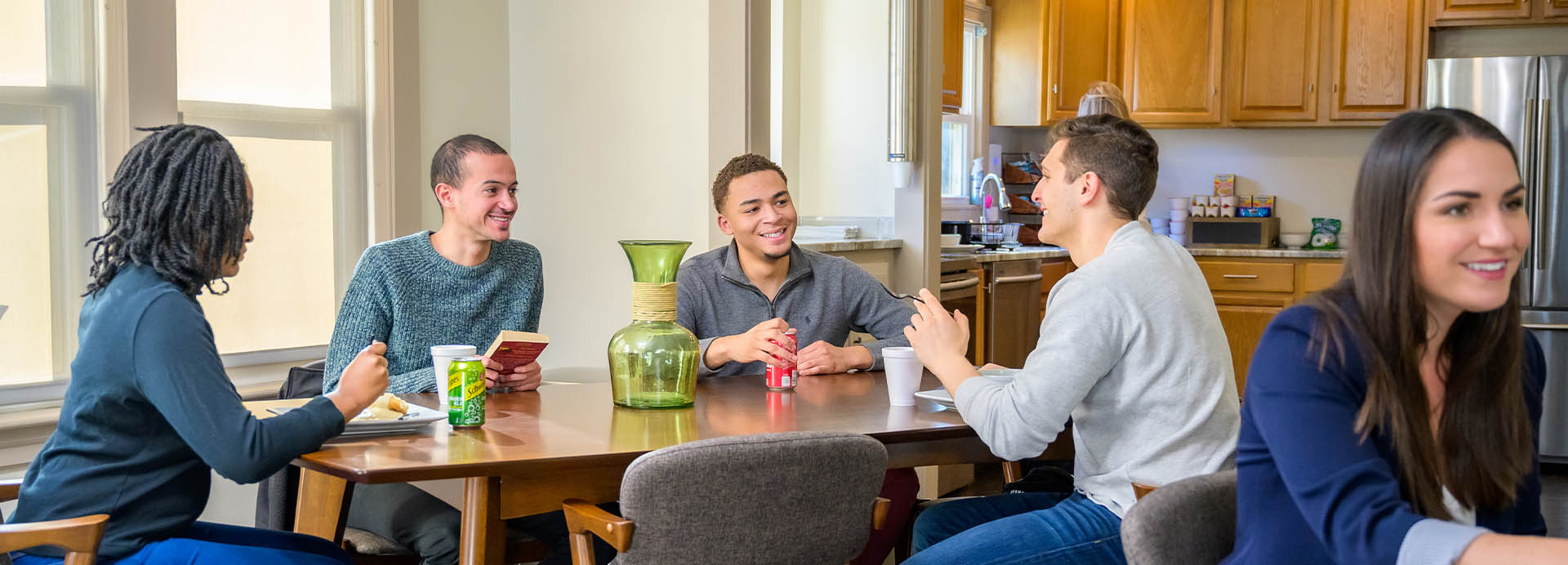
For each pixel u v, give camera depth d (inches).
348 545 86.3
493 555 64.5
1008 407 68.7
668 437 67.7
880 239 167.6
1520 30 217.8
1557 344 190.9
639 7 134.3
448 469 59.1
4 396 101.7
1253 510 46.2
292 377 94.7
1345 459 41.5
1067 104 236.4
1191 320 68.8
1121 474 69.3
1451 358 46.6
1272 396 43.8
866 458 64.8
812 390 87.4
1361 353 42.7
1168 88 234.4
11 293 102.1
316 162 124.9
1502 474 46.3
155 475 62.4
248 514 119.7
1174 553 48.2
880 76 177.9
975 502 83.0
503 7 142.7
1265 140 243.6
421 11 132.8
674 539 60.6
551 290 142.3
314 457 61.2
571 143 140.2
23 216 102.4
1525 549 36.3
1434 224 41.3
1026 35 233.3
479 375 70.2
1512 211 41.6
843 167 181.6
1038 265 210.8
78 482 61.1
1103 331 67.9
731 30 132.9
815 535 64.4
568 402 81.4
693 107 131.6
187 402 59.1
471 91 139.0
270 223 120.7
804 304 104.7
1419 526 38.5
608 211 137.8
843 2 179.8
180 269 62.7
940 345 75.9
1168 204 251.8
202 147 63.5
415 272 94.1
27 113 102.1
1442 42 223.3
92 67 105.7
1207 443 68.4
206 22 114.7
